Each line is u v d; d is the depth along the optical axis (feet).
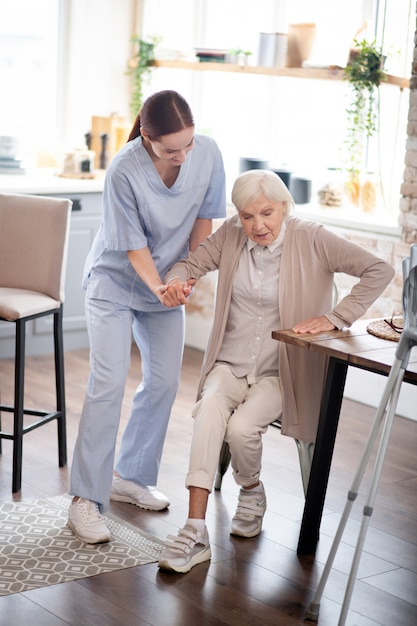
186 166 11.32
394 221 17.33
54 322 13.43
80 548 11.23
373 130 17.87
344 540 11.83
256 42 20.38
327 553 11.46
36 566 10.73
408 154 16.20
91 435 11.53
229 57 19.63
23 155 21.42
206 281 20.36
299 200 18.93
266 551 11.42
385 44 18.02
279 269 11.37
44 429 15.19
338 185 18.65
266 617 9.94
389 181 18.04
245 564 11.06
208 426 10.93
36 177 19.81
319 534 11.95
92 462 11.53
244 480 11.66
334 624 9.87
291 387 11.33
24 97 21.25
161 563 10.76
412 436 15.76
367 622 9.96
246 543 11.60
